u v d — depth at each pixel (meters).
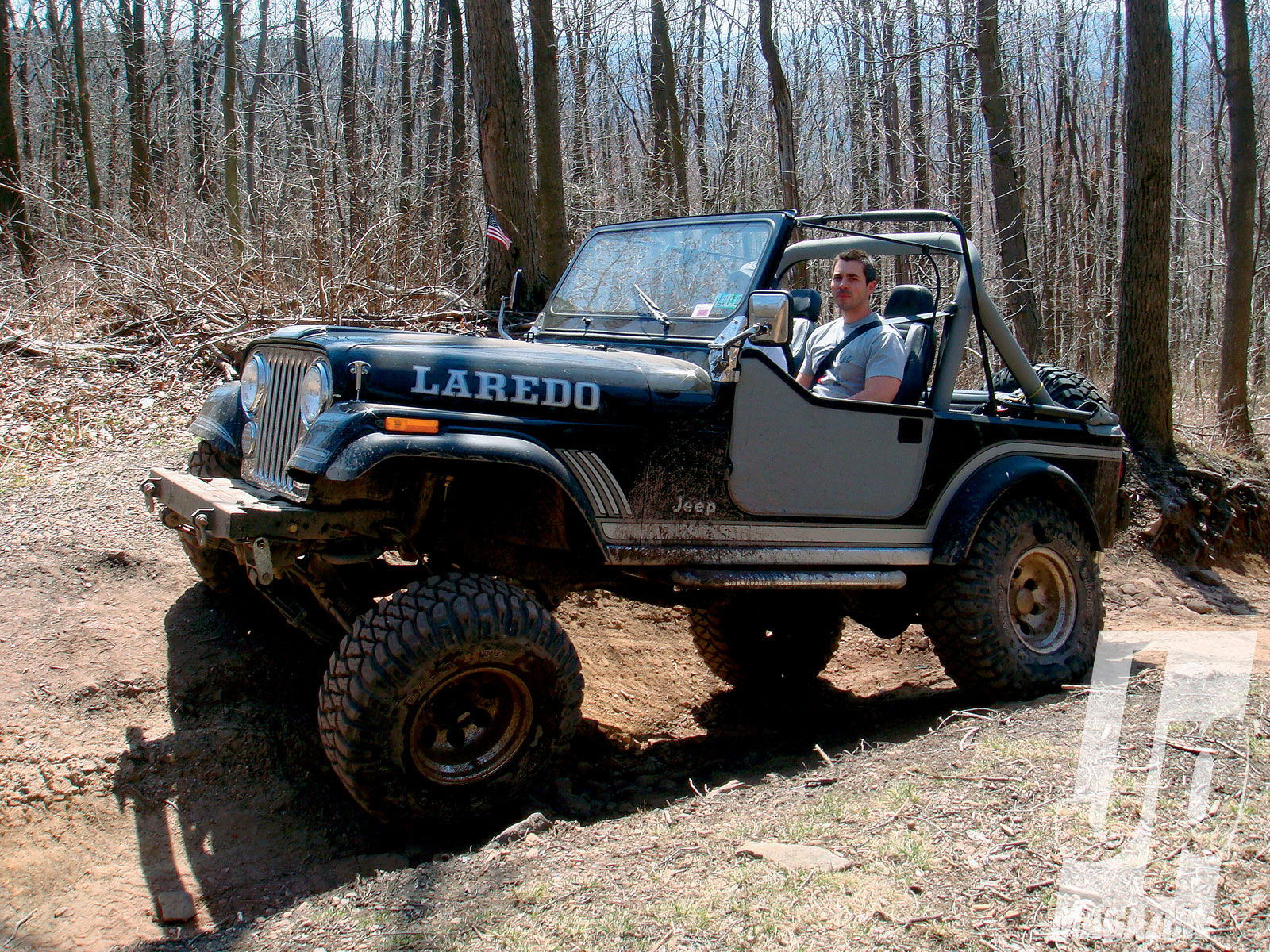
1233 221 10.86
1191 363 13.60
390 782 3.15
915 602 4.73
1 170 12.73
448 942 2.41
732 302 4.11
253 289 9.05
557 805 3.58
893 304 5.00
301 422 3.39
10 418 6.66
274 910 2.99
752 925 2.34
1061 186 22.81
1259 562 8.67
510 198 9.25
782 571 4.07
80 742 3.59
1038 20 22.27
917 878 2.52
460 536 3.71
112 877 3.16
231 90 18.88
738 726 4.96
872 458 4.29
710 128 24.78
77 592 4.39
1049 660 4.77
